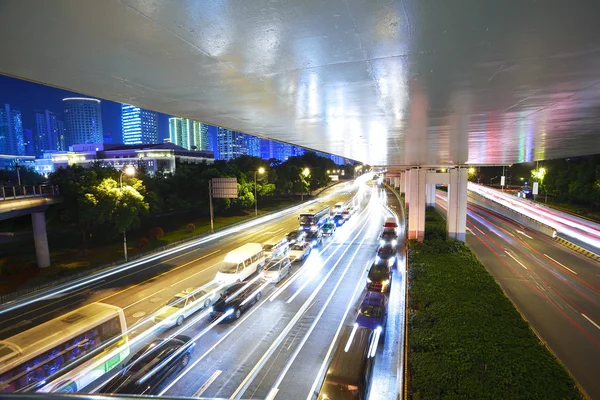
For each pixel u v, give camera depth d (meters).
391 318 15.33
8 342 10.31
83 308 12.48
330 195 76.19
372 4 2.75
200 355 12.45
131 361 11.30
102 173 26.22
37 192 23.83
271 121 8.78
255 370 11.54
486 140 12.67
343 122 8.87
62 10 2.76
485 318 13.08
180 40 3.53
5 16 2.84
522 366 10.01
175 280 20.98
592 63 4.22
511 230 36.25
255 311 16.03
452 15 2.95
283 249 26.45
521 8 2.78
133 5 2.70
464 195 28.70
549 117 7.94
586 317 15.27
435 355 10.70
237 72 4.67
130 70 4.54
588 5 2.69
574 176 45.47
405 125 9.24
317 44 3.67
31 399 1.97
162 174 44.72
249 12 2.91
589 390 10.37
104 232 29.98
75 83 5.14
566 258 25.33
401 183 68.25
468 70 4.54
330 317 15.31
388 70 4.58
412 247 25.72
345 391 9.05
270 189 53.00
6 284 20.84
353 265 23.28
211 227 36.72
